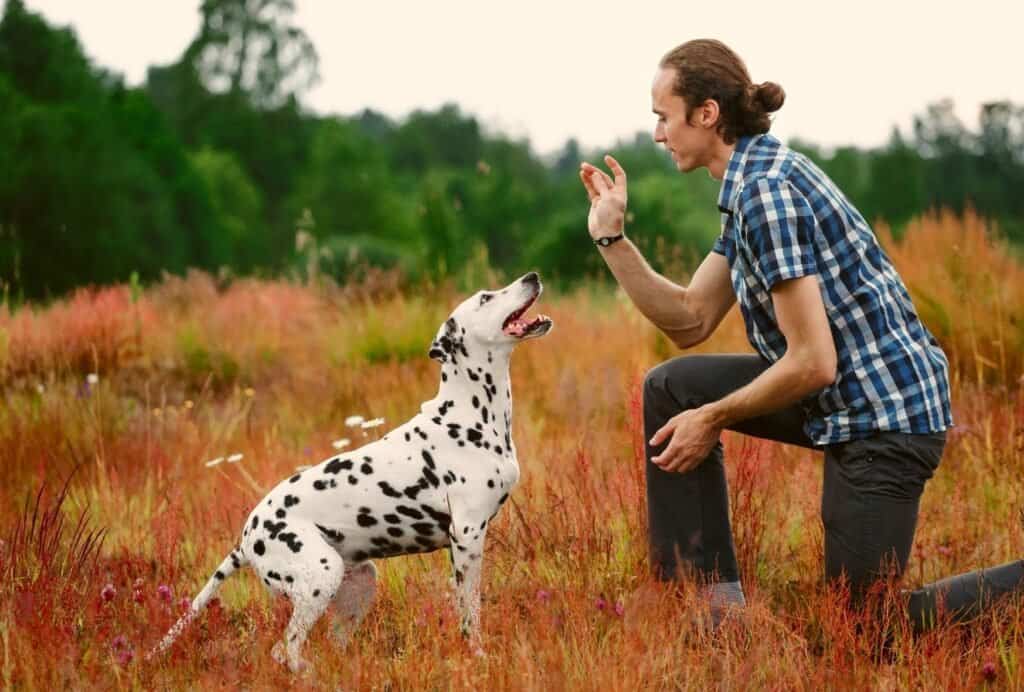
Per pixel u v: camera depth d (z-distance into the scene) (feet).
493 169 192.75
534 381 30.55
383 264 67.10
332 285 48.96
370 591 15.64
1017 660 13.48
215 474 23.79
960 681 12.98
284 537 14.47
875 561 14.46
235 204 190.19
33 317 43.16
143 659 14.12
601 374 28.91
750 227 13.98
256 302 49.83
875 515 14.35
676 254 41.01
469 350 15.17
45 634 14.06
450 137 288.92
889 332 14.33
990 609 14.37
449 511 14.90
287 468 24.18
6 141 126.62
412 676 13.56
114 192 130.93
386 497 14.84
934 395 14.39
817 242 14.05
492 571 17.21
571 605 14.97
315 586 14.24
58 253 125.08
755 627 14.33
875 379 14.24
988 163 155.63
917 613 14.60
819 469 22.15
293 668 13.85
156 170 152.05
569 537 17.90
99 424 27.61
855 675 13.16
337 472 14.93
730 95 14.60
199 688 13.61
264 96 229.25
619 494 18.66
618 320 36.11
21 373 34.63
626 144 220.64
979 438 22.00
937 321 28.48
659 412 15.92
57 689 13.56
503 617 14.66
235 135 219.61
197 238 152.25
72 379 32.04
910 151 156.35
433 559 18.24
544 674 13.08
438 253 59.62
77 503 22.24
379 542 15.07
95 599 15.51
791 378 13.88
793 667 13.42
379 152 217.77
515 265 137.18
